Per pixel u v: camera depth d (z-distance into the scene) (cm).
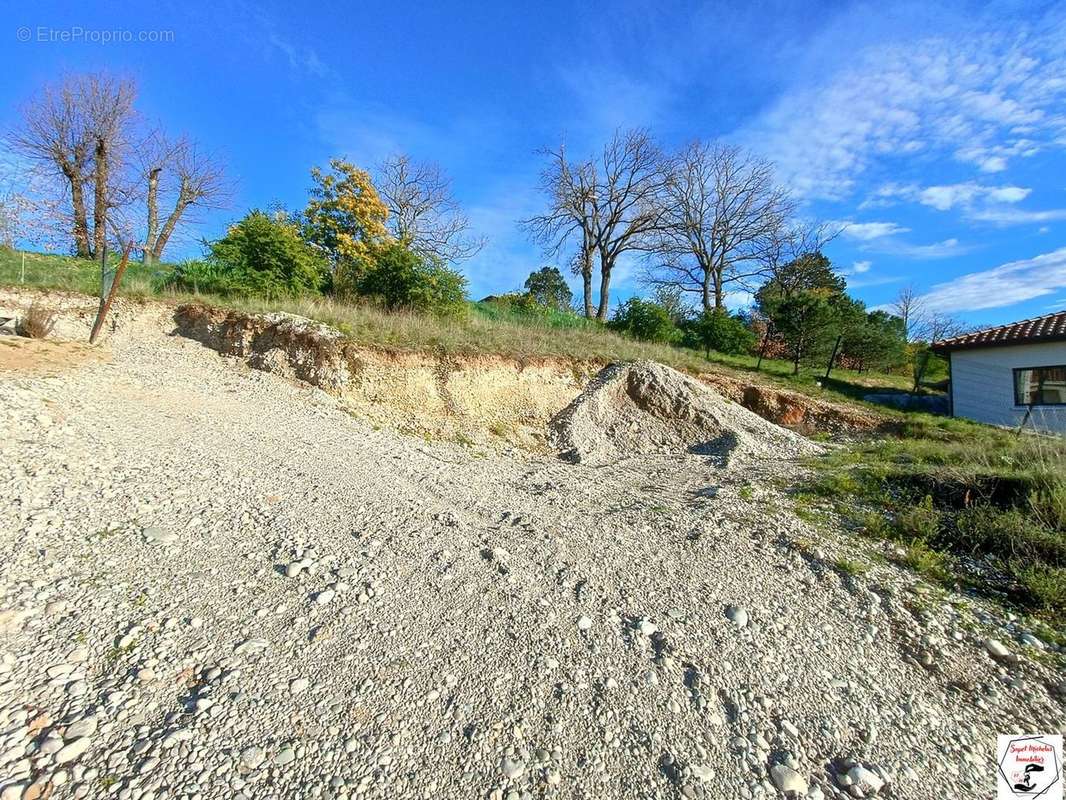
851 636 332
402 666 260
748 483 642
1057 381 1268
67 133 1609
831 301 1834
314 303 1145
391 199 2800
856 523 505
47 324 798
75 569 296
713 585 377
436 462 670
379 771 202
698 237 2906
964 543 455
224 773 192
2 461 391
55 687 219
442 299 1316
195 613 277
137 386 684
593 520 491
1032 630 345
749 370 1592
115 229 984
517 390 1053
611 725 239
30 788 177
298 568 330
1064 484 492
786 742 241
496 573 361
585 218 2825
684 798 206
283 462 532
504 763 213
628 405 1076
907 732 256
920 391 1645
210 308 1028
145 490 401
